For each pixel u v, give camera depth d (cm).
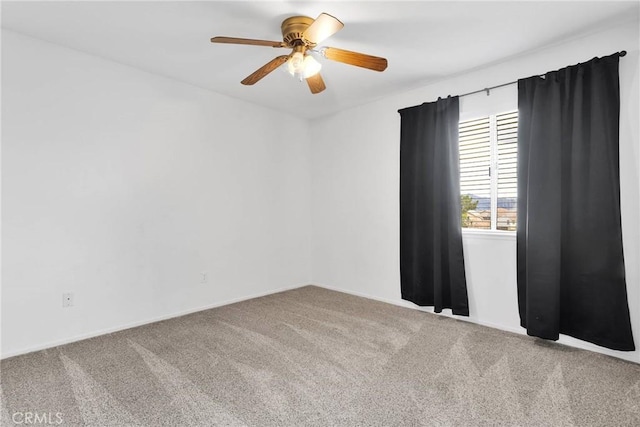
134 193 298
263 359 235
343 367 223
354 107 408
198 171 344
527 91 266
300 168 452
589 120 239
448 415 173
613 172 229
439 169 320
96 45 257
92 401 184
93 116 273
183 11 212
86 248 271
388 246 377
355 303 371
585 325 243
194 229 341
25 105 242
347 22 225
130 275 296
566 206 250
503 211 295
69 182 261
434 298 322
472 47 261
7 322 236
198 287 344
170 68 299
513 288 285
